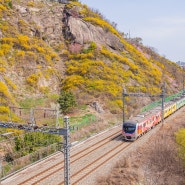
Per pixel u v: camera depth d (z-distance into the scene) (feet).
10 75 195.83
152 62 306.14
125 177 96.58
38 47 227.61
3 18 229.25
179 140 125.39
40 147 119.44
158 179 102.22
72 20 261.65
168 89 269.85
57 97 201.87
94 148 127.85
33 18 251.60
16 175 97.30
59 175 97.71
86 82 215.31
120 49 271.69
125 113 197.98
